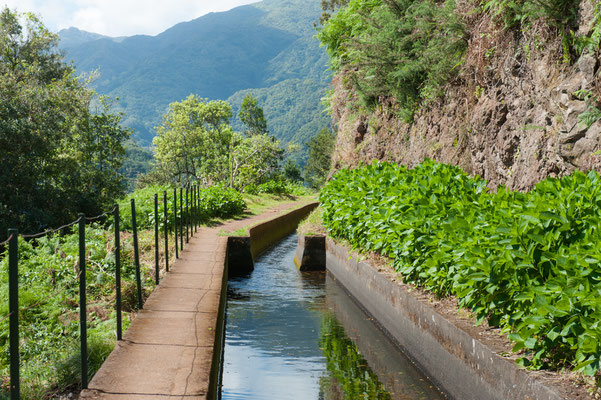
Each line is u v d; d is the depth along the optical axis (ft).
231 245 50.93
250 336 28.84
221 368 23.57
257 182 142.72
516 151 29.96
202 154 221.46
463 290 18.44
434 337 21.08
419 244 24.39
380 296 29.86
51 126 105.29
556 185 18.37
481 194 23.08
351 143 70.38
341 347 26.68
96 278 28.68
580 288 13.61
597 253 13.80
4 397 15.93
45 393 16.22
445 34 41.88
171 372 16.31
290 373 23.04
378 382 21.79
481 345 16.80
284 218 81.87
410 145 49.73
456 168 30.81
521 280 15.92
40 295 26.08
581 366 12.86
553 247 15.85
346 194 42.50
